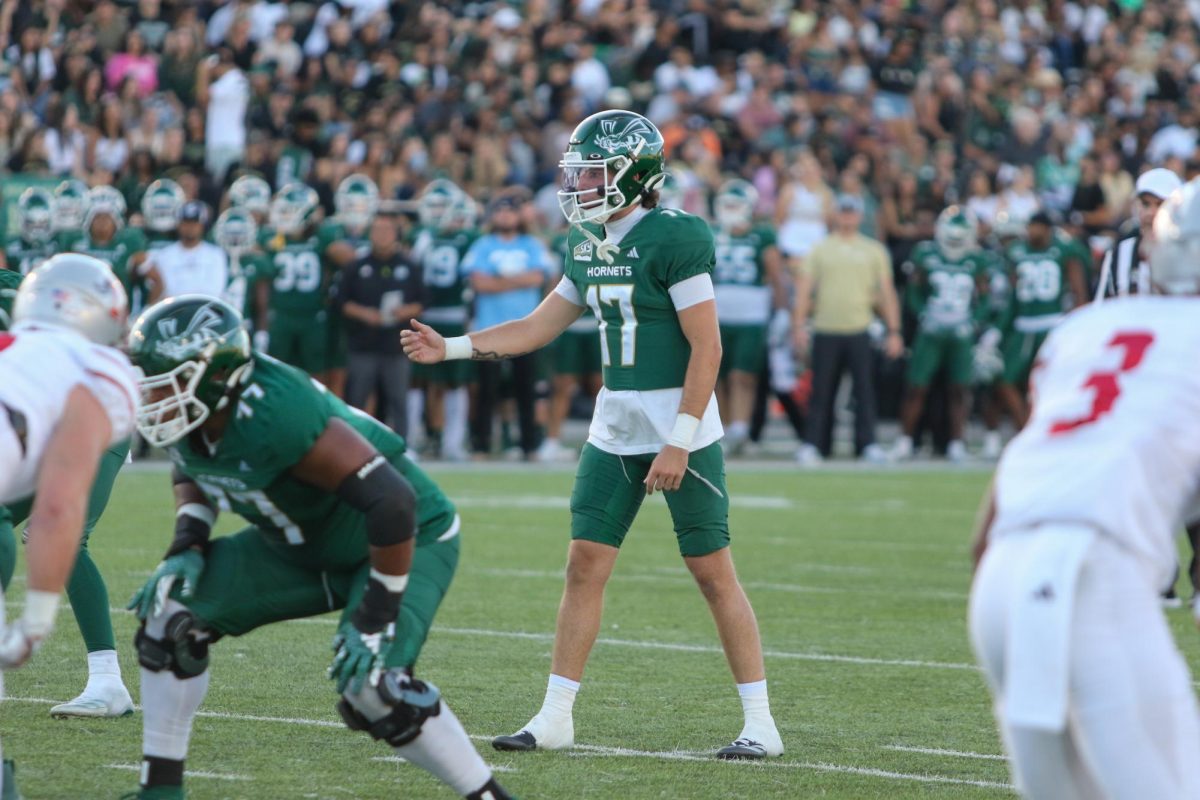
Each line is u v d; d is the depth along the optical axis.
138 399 11.50
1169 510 9.86
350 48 64.88
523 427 48.94
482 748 16.17
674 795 14.40
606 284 16.34
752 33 70.25
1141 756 9.39
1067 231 53.44
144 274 41.84
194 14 60.53
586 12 72.06
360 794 14.12
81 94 56.25
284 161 53.75
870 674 20.31
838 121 64.12
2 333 11.39
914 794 14.55
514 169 58.19
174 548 12.81
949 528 35.53
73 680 18.69
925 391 51.22
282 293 45.03
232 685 18.77
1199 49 82.69
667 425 16.27
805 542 33.03
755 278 49.59
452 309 47.12
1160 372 9.96
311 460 12.04
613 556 16.58
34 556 10.75
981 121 67.75
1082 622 9.53
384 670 12.29
